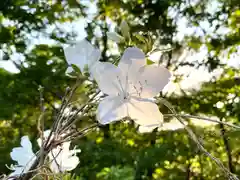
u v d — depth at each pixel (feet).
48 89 4.67
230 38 5.65
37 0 5.29
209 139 2.72
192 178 4.09
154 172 4.51
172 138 4.61
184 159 4.32
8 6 5.11
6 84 4.85
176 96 5.05
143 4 5.24
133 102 0.74
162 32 4.94
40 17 5.21
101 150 4.72
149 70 0.74
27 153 0.98
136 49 0.74
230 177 0.78
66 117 0.90
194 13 5.70
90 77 0.77
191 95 5.07
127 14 5.62
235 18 5.85
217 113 4.11
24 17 5.10
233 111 4.02
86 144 4.58
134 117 0.74
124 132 5.36
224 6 5.78
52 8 5.38
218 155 3.44
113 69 0.74
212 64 5.33
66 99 0.89
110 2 5.45
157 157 4.34
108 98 0.74
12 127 5.20
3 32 4.92
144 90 0.74
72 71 0.78
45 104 4.98
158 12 5.13
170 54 4.91
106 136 5.57
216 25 5.89
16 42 4.98
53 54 4.91
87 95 0.85
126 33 0.79
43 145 0.88
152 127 0.74
